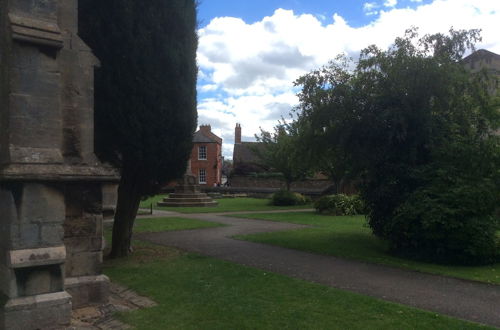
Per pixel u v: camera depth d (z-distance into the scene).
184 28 8.40
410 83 9.62
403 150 9.94
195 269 7.83
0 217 5.03
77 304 5.59
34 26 4.80
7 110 4.74
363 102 10.15
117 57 7.60
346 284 6.91
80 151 5.60
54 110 5.00
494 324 5.02
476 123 9.99
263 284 6.73
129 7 7.62
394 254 9.59
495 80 10.28
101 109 7.57
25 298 4.78
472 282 7.09
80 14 7.46
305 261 8.75
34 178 4.75
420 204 8.74
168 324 5.00
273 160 28.28
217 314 5.32
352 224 15.77
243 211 22.64
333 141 10.85
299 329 4.82
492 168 9.22
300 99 11.13
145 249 10.02
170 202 26.67
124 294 6.30
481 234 8.27
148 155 8.00
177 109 8.31
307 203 28.52
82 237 5.71
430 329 4.80
